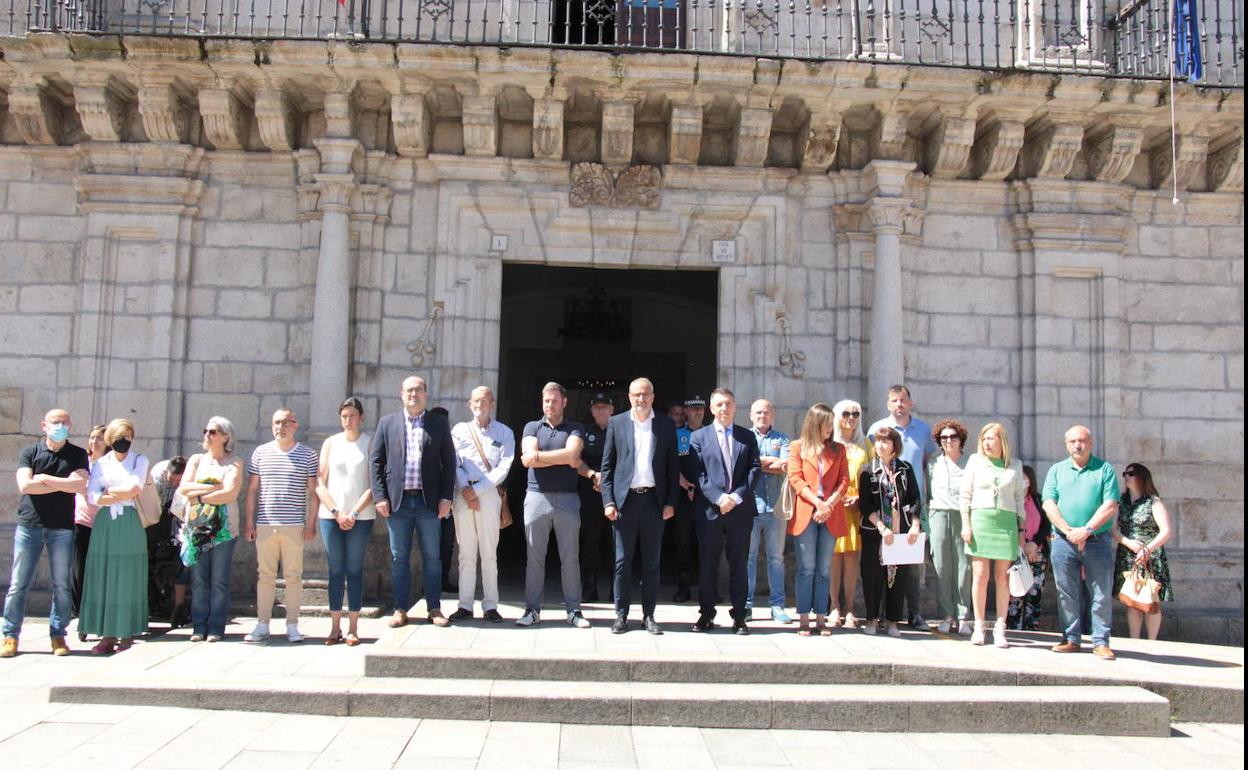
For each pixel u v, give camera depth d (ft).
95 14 28.40
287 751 16.20
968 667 19.89
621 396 48.96
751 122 28.63
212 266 29.17
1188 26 28.25
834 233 30.19
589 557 27.94
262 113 27.94
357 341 28.84
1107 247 30.30
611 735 17.61
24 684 19.90
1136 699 18.80
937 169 29.99
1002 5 30.94
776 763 16.38
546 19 30.04
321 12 28.58
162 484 25.98
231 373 28.89
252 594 27.96
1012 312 30.42
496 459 24.16
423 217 29.58
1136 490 24.84
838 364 29.78
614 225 29.73
